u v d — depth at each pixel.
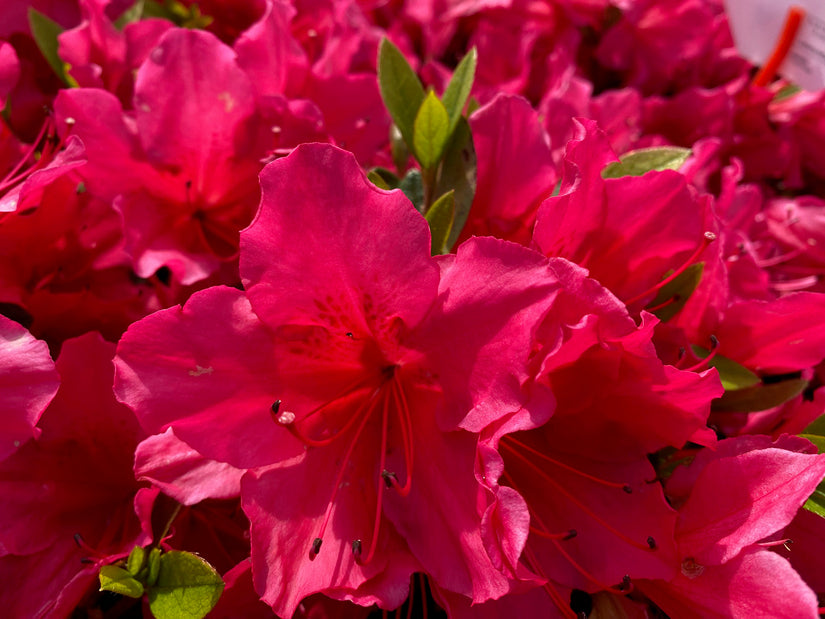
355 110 0.25
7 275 0.21
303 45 0.30
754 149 0.33
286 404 0.18
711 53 0.36
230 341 0.17
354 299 0.18
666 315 0.21
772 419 0.23
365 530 0.18
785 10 0.28
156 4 0.30
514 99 0.21
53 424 0.19
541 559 0.19
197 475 0.18
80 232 0.22
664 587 0.19
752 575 0.18
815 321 0.22
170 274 0.23
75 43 0.24
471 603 0.18
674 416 0.18
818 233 0.28
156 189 0.21
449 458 0.18
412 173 0.23
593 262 0.20
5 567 0.19
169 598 0.18
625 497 0.19
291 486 0.18
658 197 0.19
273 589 0.17
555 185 0.22
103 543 0.19
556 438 0.19
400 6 0.38
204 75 0.20
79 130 0.21
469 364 0.17
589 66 0.37
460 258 0.17
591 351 0.18
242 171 0.22
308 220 0.17
